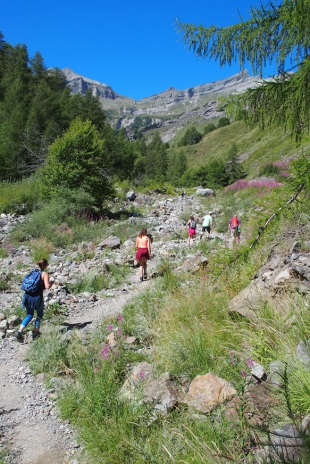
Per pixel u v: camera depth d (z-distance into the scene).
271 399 4.23
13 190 25.36
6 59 70.56
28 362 6.74
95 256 15.18
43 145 39.81
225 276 7.59
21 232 18.36
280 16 4.49
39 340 7.12
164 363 5.87
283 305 5.89
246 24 4.75
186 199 35.84
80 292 11.09
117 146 55.66
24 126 42.16
